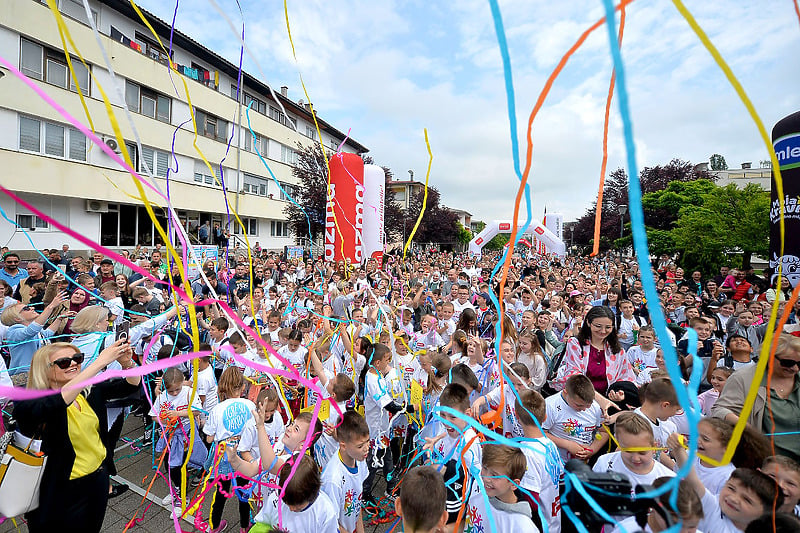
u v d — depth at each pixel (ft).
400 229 75.97
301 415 8.84
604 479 4.13
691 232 43.70
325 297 21.94
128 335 12.52
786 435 7.78
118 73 46.80
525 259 62.64
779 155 19.86
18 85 38.86
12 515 6.77
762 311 17.74
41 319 13.37
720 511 6.36
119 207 49.42
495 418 10.10
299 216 62.08
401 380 12.68
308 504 7.18
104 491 7.93
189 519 10.40
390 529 10.64
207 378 12.30
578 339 12.26
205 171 59.62
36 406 6.81
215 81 62.18
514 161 2.98
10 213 39.40
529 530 6.32
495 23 2.76
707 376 12.26
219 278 26.91
